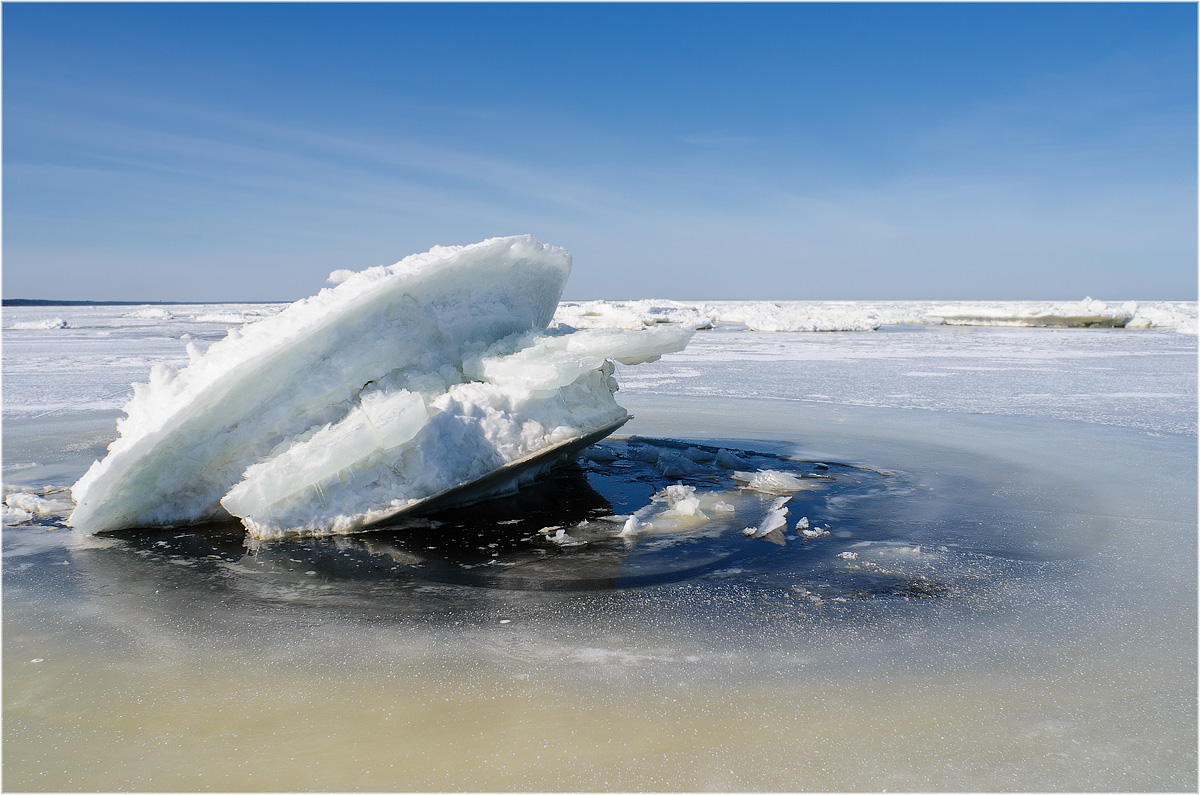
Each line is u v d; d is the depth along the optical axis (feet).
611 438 38.81
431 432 24.21
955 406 49.55
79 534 22.95
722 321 201.05
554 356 26.86
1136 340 119.34
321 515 22.74
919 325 178.81
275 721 12.14
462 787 10.36
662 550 21.30
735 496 27.61
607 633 15.56
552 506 26.13
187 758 11.12
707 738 11.55
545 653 14.60
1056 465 32.09
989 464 32.40
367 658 14.43
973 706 12.56
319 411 24.62
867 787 10.36
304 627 15.96
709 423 43.21
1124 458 33.35
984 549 21.17
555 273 32.35
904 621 16.14
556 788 10.32
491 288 29.66
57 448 36.22
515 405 26.55
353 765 10.89
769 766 10.82
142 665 14.20
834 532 22.93
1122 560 20.12
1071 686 13.28
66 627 16.02
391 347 25.21
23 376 67.82
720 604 17.13
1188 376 66.80
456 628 15.85
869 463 32.81
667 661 14.23
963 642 15.07
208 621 16.30
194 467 23.67
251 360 22.07
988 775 10.66
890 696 12.88
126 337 135.64
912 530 23.07
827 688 13.15
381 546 21.72
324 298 24.31
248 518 22.47
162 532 23.27
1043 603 17.13
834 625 15.94
